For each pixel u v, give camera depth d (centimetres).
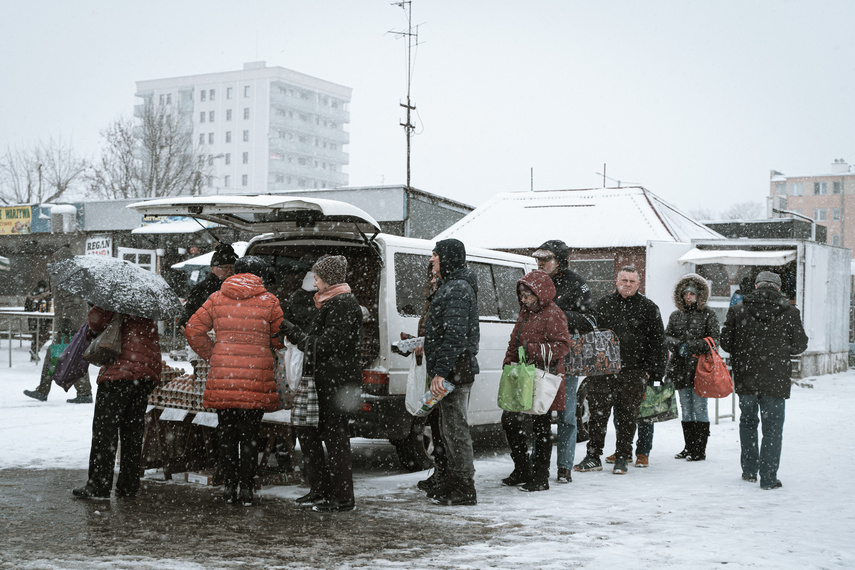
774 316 661
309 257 769
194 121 13000
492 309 836
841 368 2111
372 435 667
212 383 559
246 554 439
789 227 2627
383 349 682
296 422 562
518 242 2188
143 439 669
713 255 1850
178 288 1947
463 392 589
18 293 2817
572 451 689
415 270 730
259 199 635
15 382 1452
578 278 704
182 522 512
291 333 573
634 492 640
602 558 442
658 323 730
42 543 456
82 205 2642
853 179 11006
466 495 585
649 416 772
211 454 675
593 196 2350
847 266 2153
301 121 13112
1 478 654
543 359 634
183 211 673
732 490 650
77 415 1038
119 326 578
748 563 436
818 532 509
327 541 471
